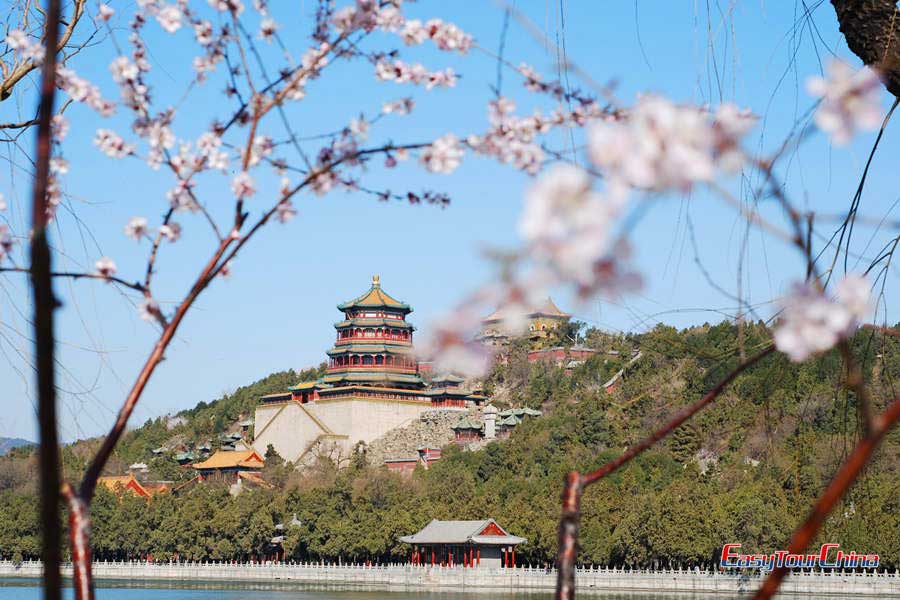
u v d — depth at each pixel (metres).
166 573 149.50
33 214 5.63
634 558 110.75
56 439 5.38
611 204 3.40
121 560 161.38
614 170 3.47
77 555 6.16
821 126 4.20
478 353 3.96
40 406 5.36
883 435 4.37
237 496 161.62
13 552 139.50
